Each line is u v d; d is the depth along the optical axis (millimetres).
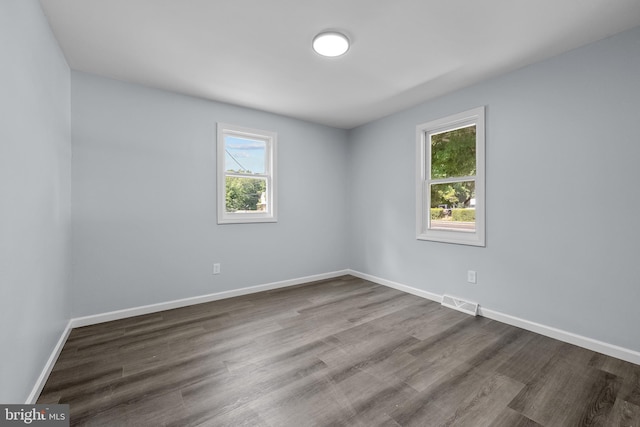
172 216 2986
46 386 1666
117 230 2688
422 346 2166
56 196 1995
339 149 4395
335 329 2479
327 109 3551
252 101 3271
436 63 2420
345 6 1727
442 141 3271
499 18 1835
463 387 1671
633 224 1926
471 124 2930
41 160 1673
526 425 1376
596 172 2076
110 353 2057
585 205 2131
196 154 3125
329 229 4297
